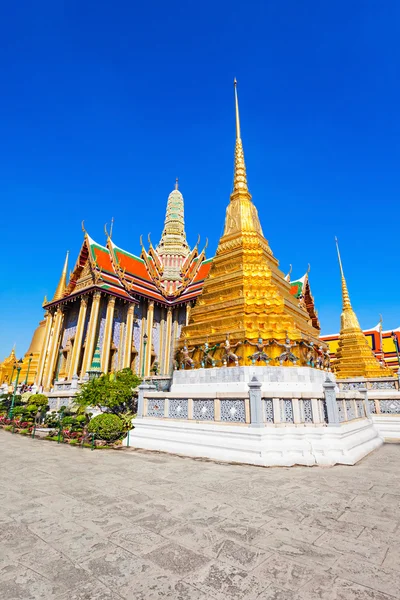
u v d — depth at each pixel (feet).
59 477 28.22
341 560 14.02
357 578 12.64
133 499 22.13
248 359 50.96
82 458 36.88
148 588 12.00
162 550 14.85
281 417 36.81
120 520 18.43
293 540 15.90
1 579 12.59
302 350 53.62
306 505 20.98
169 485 25.61
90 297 121.90
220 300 61.00
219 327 56.75
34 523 18.02
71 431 52.37
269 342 51.80
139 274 141.28
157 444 42.06
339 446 35.09
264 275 60.39
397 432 54.34
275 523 18.02
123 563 13.73
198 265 150.51
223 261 66.03
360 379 75.72
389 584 12.23
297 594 11.60
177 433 41.32
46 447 44.73
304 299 115.44
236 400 38.42
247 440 35.55
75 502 21.54
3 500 21.99
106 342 114.32
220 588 11.95
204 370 53.42
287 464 33.04
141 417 46.88
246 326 53.42
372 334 146.51
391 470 31.30
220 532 16.79
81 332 115.65
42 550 14.89
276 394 37.01
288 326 54.08
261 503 21.35
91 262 125.08
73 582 12.39
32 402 76.28
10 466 32.73
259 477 28.30
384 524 17.94
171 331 142.51
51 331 136.46
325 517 18.93
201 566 13.48
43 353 134.21
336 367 107.45
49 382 122.72
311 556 14.34
